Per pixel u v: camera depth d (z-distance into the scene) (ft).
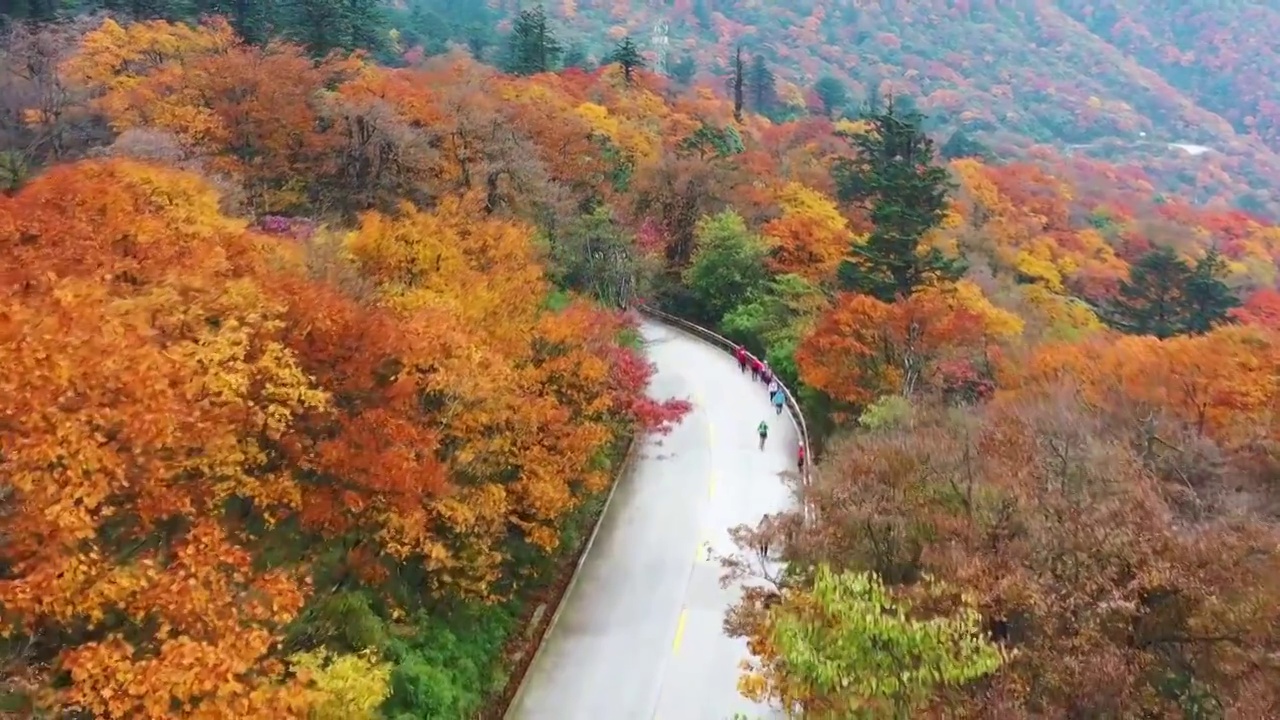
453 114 126.11
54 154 97.55
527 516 76.38
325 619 55.11
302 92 119.44
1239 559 54.49
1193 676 51.16
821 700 45.83
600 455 95.09
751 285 160.04
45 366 37.14
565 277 125.70
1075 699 46.50
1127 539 53.06
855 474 67.72
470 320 76.69
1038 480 64.03
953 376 112.47
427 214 91.40
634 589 85.15
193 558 38.65
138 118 105.09
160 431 39.17
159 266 55.52
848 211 192.24
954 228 194.49
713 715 69.36
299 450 52.42
